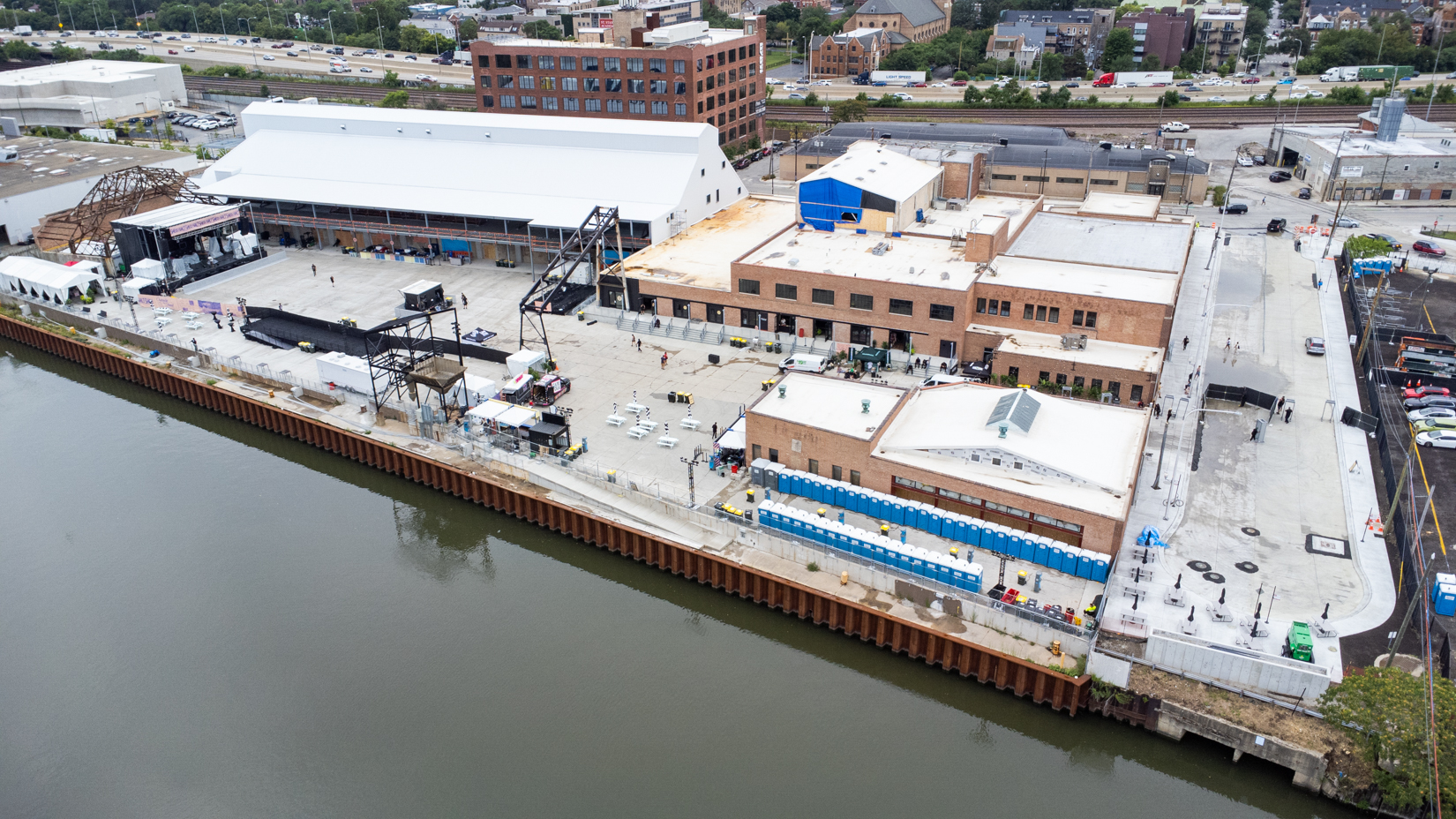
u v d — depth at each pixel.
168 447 96.12
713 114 174.38
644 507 75.06
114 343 111.62
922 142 134.88
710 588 70.88
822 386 80.69
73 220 137.62
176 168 165.88
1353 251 118.75
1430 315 103.88
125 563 77.06
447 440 87.19
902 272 97.56
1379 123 157.00
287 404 95.50
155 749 58.88
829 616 65.38
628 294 109.94
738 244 119.44
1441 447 77.44
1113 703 56.19
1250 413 84.62
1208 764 54.66
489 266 129.00
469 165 136.38
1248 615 59.28
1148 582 62.59
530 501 78.88
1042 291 90.44
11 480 89.62
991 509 68.25
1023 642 59.50
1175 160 146.12
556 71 172.38
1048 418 72.88
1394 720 47.84
